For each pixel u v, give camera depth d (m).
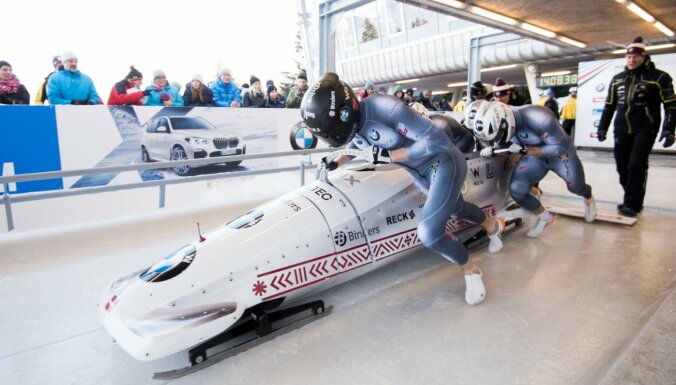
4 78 4.74
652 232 3.69
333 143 2.24
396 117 2.22
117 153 4.77
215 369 1.89
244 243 2.10
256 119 5.75
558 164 3.52
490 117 2.96
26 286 2.80
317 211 2.35
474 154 3.37
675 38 7.97
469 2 5.41
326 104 2.03
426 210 2.35
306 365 1.89
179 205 5.40
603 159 8.91
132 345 1.64
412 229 2.77
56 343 2.13
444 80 18.70
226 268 2.00
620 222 3.84
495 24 6.34
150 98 5.56
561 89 16.25
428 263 3.09
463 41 13.60
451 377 1.76
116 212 4.90
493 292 2.57
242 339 2.11
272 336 2.11
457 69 14.61
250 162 5.79
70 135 4.46
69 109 4.41
